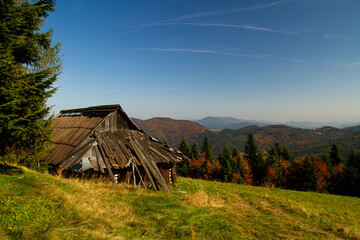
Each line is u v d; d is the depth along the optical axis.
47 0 9.43
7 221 4.90
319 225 10.19
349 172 45.25
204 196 11.16
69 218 5.77
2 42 7.16
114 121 15.59
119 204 7.84
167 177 16.12
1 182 6.84
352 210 16.22
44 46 9.69
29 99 6.89
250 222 8.80
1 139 7.12
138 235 5.68
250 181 54.53
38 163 11.78
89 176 12.14
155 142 17.30
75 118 17.53
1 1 6.96
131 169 13.67
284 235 7.85
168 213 7.70
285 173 54.31
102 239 5.02
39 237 4.64
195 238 6.07
